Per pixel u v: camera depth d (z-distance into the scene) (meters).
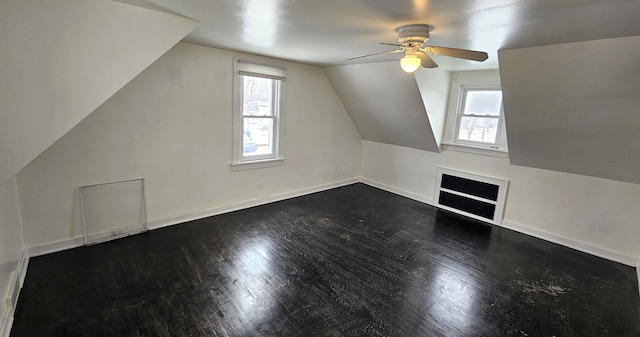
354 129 5.50
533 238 3.68
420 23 2.06
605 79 2.39
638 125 2.57
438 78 4.06
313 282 2.59
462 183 4.34
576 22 1.86
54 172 2.74
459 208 4.41
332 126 5.12
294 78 4.37
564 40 2.26
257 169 4.25
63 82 1.84
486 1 1.60
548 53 2.47
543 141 3.28
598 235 3.31
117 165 3.06
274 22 2.24
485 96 4.05
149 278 2.52
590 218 3.35
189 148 3.52
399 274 2.78
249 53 3.72
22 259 2.50
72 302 2.19
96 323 2.01
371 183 5.66
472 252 3.27
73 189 2.85
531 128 3.22
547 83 2.71
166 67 3.20
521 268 2.98
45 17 1.71
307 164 4.90
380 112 4.69
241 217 3.89
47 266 2.60
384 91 4.22
